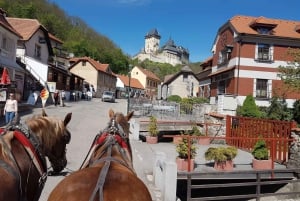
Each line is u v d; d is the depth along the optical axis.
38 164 4.62
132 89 104.50
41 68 44.72
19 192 4.00
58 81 51.25
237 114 29.42
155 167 10.63
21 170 4.25
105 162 3.66
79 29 126.44
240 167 13.57
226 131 21.16
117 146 4.30
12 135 4.41
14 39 36.25
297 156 13.77
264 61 36.03
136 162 13.66
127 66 126.69
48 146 4.93
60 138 5.11
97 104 48.69
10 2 98.44
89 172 3.26
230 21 38.34
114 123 4.73
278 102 29.34
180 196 13.74
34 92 36.00
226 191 15.78
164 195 9.00
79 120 26.09
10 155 4.03
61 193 3.02
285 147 14.71
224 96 31.14
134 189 3.05
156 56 189.62
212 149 12.80
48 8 118.38
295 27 38.28
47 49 51.19
